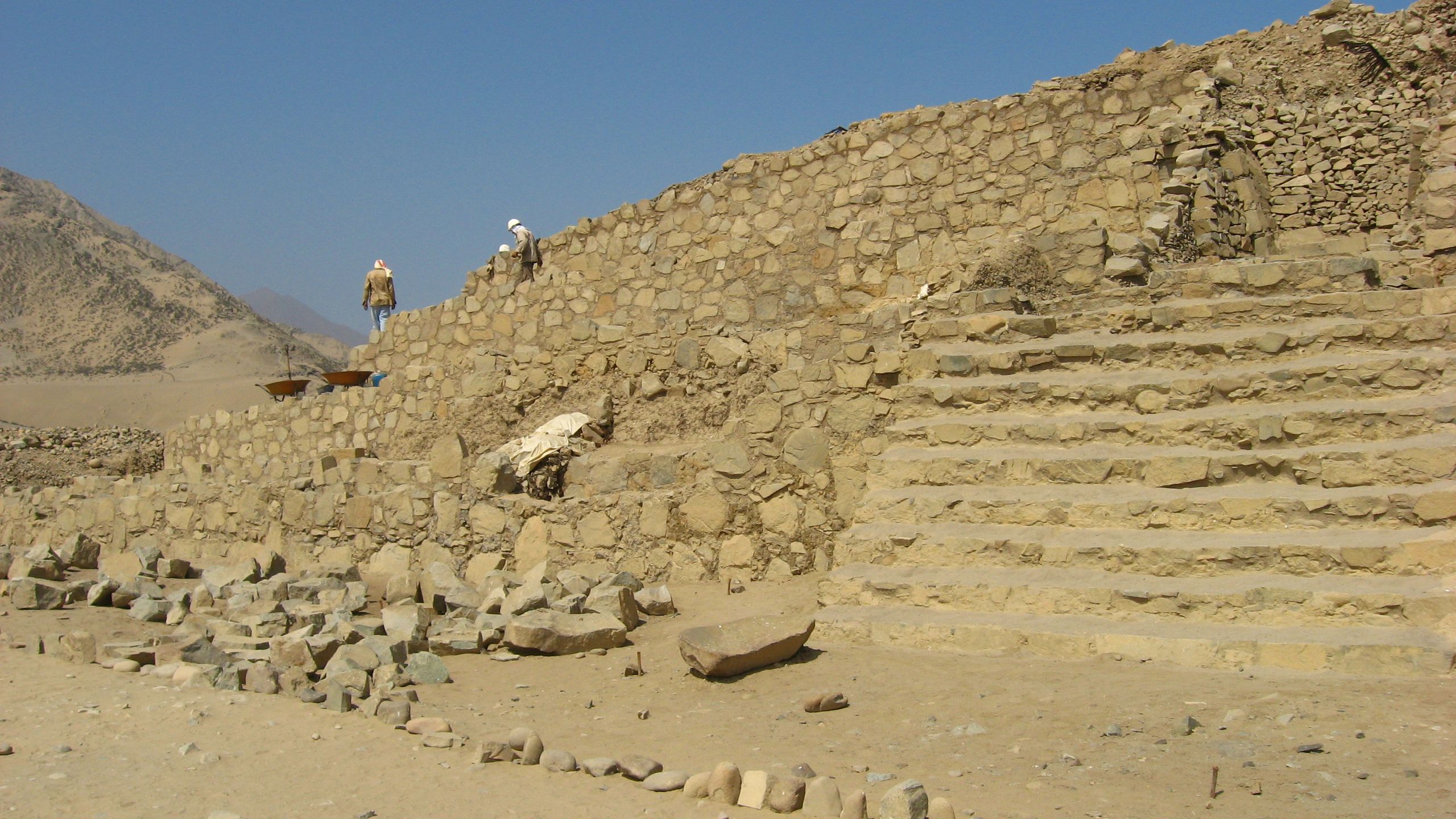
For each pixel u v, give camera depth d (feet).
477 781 18.35
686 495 37.01
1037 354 31.91
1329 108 44.86
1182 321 31.55
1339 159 44.14
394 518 42.39
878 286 47.93
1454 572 22.74
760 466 36.27
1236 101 45.44
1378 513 24.41
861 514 29.45
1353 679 21.20
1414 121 42.52
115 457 75.25
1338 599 22.88
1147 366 30.71
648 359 45.39
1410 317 28.63
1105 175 43.70
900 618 26.53
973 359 32.58
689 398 44.04
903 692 22.85
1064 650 24.17
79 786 17.84
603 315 54.13
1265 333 29.40
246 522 47.21
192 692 23.86
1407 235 38.42
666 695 24.57
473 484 40.75
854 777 18.40
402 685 25.84
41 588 33.71
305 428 57.41
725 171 51.88
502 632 29.81
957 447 30.45
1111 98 44.14
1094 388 29.96
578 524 38.32
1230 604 23.77
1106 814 16.15
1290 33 48.03
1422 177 41.34
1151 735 19.26
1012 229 45.34
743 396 41.11
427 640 30.42
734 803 17.30
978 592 26.27
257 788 17.94
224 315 300.81
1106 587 25.12
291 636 27.89
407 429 53.42
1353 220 43.60
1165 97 43.55
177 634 30.78
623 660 27.89
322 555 44.32
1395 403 26.55
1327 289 31.09
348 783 18.21
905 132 47.83
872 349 35.35
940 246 46.83
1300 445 26.63
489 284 57.41
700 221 52.16
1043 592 25.61
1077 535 26.76
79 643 27.25
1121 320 32.32
